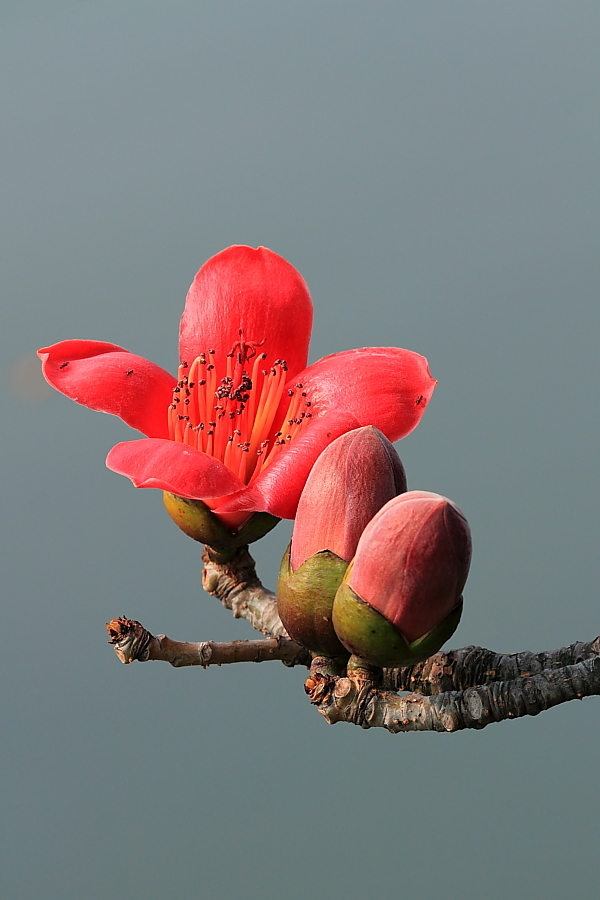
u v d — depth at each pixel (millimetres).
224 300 2002
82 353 1987
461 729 1910
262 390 1995
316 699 1915
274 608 1968
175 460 1938
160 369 1988
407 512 1897
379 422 1969
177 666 1931
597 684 1904
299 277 2006
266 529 1970
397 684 1937
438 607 1901
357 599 1903
